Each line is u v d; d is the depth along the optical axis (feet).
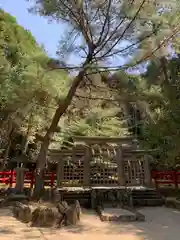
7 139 38.45
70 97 21.49
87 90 23.20
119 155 29.01
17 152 42.34
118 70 19.77
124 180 27.94
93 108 24.40
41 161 22.44
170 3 18.04
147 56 19.63
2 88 19.67
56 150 28.45
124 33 19.21
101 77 21.86
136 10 18.21
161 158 32.55
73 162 28.48
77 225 15.97
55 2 19.30
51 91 20.58
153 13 18.53
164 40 19.07
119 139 29.81
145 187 27.68
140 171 29.22
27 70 19.57
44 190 21.79
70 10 19.88
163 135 28.68
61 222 15.92
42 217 15.75
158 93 21.48
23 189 26.22
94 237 13.00
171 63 29.43
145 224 16.49
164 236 13.25
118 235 13.44
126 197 23.81
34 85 19.88
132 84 20.79
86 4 19.70
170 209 22.94
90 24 20.13
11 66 23.02
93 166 28.76
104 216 17.84
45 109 24.72
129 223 16.78
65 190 25.25
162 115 27.43
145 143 33.76
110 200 24.03
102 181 28.25
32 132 32.35
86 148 28.81
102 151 29.27
